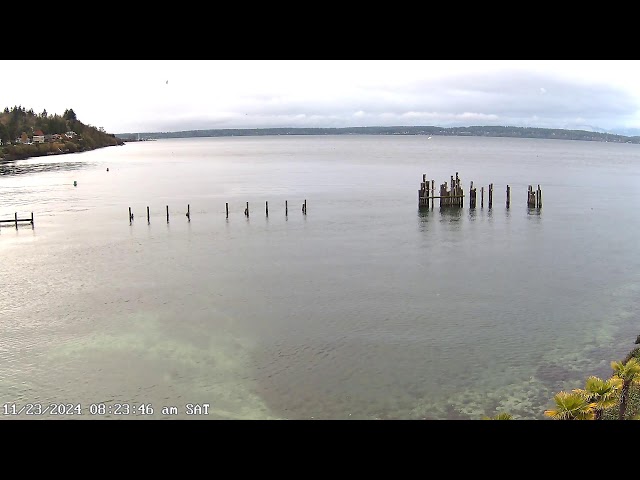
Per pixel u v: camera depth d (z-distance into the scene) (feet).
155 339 91.30
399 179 352.49
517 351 86.94
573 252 148.05
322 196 264.31
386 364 82.64
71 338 91.66
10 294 113.29
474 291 115.24
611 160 600.39
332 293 114.21
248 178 364.38
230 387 76.18
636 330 95.04
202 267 134.31
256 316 101.55
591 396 60.18
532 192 221.66
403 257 143.33
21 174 373.81
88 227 184.75
